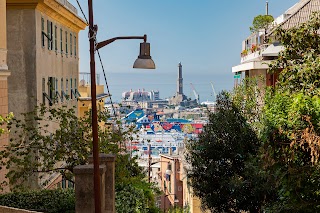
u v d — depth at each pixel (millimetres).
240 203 24688
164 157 72375
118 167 22844
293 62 19812
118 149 23578
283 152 13062
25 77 31469
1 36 24391
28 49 31438
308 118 12383
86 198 14172
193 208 40656
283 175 13039
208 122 27344
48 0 31984
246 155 26078
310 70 16906
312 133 12312
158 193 26094
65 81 39875
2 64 24484
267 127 13805
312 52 18844
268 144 13484
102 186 14586
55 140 23672
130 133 26469
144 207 20844
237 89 28266
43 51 33188
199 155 27016
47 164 25016
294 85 17328
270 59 28859
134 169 24844
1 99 24328
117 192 20141
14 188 22750
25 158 23109
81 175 14172
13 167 26844
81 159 22953
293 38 19547
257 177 22812
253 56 32406
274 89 18875
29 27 31344
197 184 26938
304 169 12750
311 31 19953
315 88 15406
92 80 13789
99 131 24500
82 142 23312
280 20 33750
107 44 14531
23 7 31172
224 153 26406
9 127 24484
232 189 24156
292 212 13734
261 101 28406
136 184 22875
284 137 13219
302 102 12820
